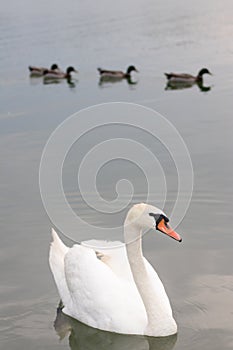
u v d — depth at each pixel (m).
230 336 8.70
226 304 9.50
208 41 34.47
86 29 40.28
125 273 9.73
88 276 9.45
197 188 14.02
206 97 23.22
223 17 41.38
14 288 10.30
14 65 32.22
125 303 9.18
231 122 19.25
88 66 31.56
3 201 13.95
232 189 13.83
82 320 9.44
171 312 8.98
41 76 29.89
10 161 16.81
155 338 8.86
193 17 42.41
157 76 28.11
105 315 9.14
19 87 27.66
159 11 46.16
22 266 11.02
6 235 12.27
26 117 21.75
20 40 37.84
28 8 50.47
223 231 12.02
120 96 24.72
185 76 26.39
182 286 10.10
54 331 9.20
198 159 15.91
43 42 36.97
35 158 16.89
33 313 9.66
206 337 8.72
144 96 24.45
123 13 45.88
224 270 10.55
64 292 9.83
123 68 30.41
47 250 11.63
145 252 11.36
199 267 10.70
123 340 8.95
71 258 9.77
